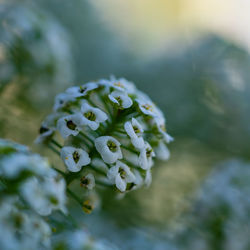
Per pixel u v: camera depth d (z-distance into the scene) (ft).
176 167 1.05
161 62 1.28
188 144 1.10
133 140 0.64
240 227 0.88
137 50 1.44
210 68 1.21
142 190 0.94
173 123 1.09
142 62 1.36
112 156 0.63
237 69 1.20
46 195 0.59
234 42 1.28
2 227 0.58
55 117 0.66
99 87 0.66
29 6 0.99
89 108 0.64
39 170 0.59
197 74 1.19
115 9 1.54
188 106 1.12
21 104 0.87
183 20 1.57
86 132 0.65
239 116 1.13
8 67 0.85
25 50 0.87
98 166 0.64
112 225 0.89
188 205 0.95
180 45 1.35
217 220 0.88
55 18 1.29
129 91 0.66
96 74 1.32
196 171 1.06
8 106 0.85
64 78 0.94
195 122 1.10
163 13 1.58
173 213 0.95
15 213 0.59
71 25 1.38
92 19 1.43
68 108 0.66
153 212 0.94
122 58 1.38
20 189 0.58
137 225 0.90
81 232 0.63
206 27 1.47
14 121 0.85
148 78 1.23
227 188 0.93
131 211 0.90
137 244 0.87
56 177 0.61
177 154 1.07
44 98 0.88
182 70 1.22
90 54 1.35
